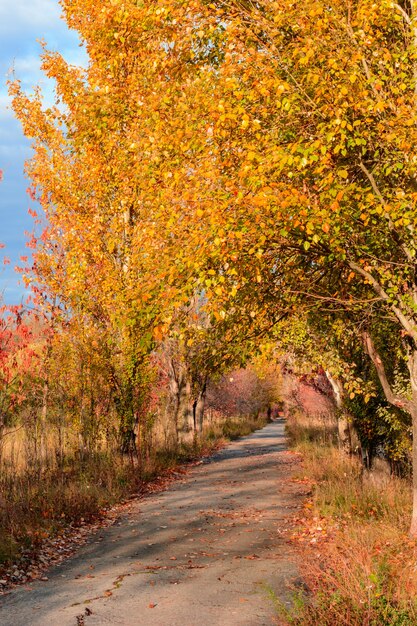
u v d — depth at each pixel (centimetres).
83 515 1326
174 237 856
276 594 761
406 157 824
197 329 969
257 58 791
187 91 853
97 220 1705
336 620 538
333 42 819
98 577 891
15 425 1978
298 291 996
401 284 963
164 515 1399
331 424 3219
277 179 823
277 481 1945
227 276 838
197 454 2786
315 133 832
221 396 4991
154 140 878
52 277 1730
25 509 1234
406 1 955
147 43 927
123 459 1920
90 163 1644
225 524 1289
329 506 1306
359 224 890
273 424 7656
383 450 1653
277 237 859
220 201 773
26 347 1525
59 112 1764
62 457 1758
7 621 698
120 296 1658
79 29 1495
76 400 1809
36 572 932
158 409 2753
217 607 723
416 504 1023
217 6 881
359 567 629
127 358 1841
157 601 758
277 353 1498
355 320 1141
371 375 1564
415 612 546
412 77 888
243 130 825
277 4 780
